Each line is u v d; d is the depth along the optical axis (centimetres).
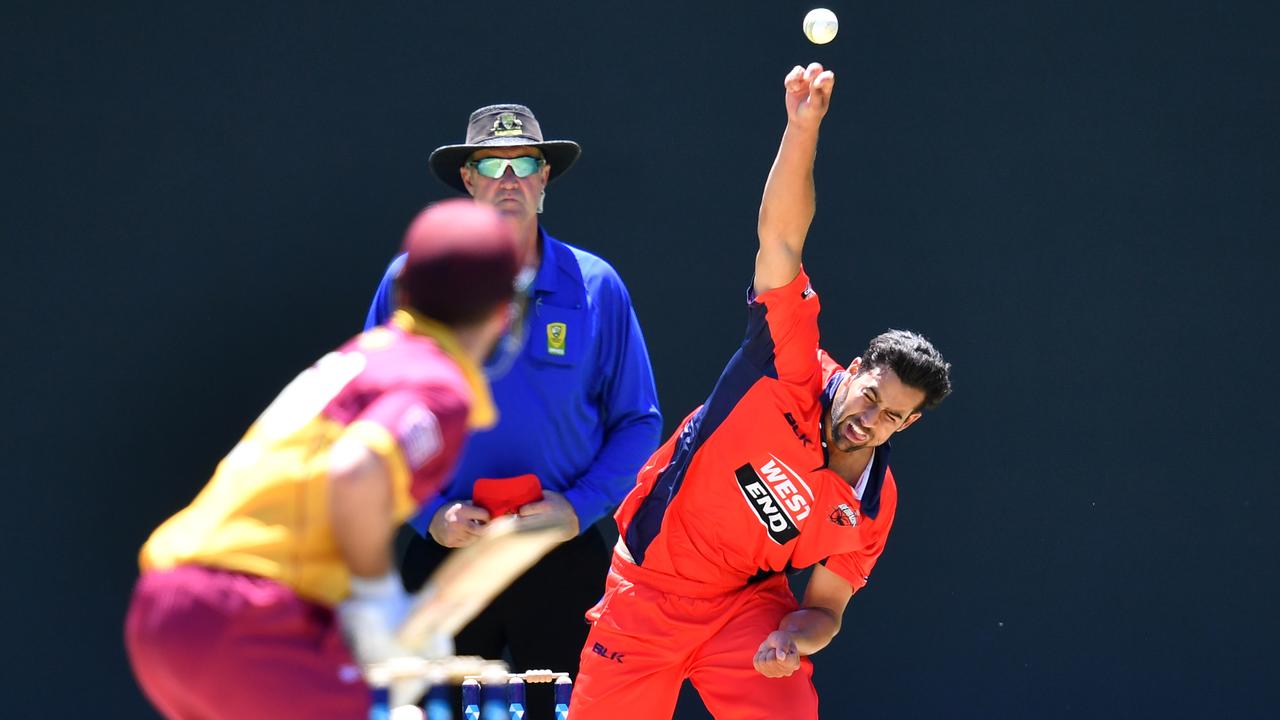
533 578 1717
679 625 1575
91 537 2239
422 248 956
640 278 2317
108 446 2252
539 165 1780
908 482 2317
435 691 1639
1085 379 2323
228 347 2273
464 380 933
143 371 2262
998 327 2330
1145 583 2298
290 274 2284
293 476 918
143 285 2270
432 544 1706
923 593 2308
